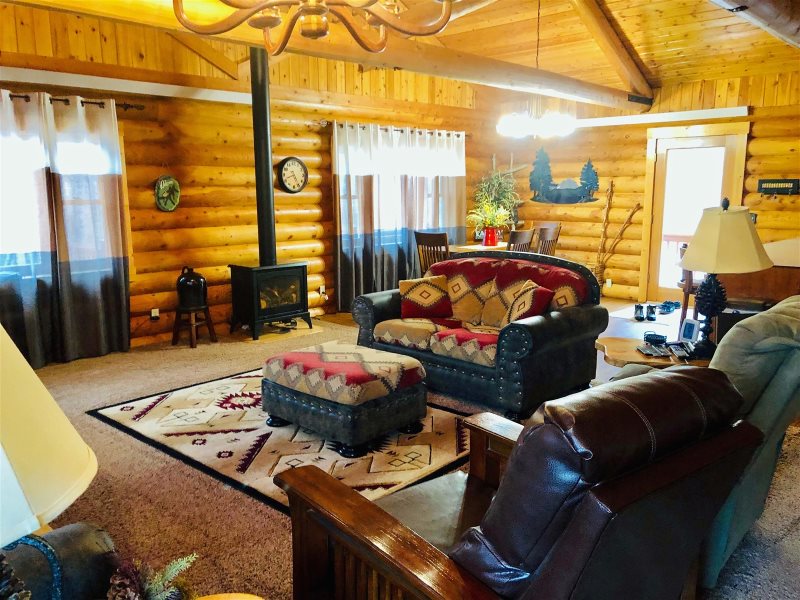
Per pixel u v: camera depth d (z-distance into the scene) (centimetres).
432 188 752
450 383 390
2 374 72
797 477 287
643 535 115
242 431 344
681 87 695
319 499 159
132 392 412
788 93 625
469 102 809
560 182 812
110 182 490
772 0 387
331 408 310
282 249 624
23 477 70
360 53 411
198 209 560
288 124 617
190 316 527
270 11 265
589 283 405
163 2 332
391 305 441
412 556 135
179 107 533
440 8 478
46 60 450
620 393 126
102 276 497
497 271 434
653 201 733
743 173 665
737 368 201
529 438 119
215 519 253
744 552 229
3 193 438
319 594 172
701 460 124
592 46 667
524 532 119
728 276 563
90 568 124
